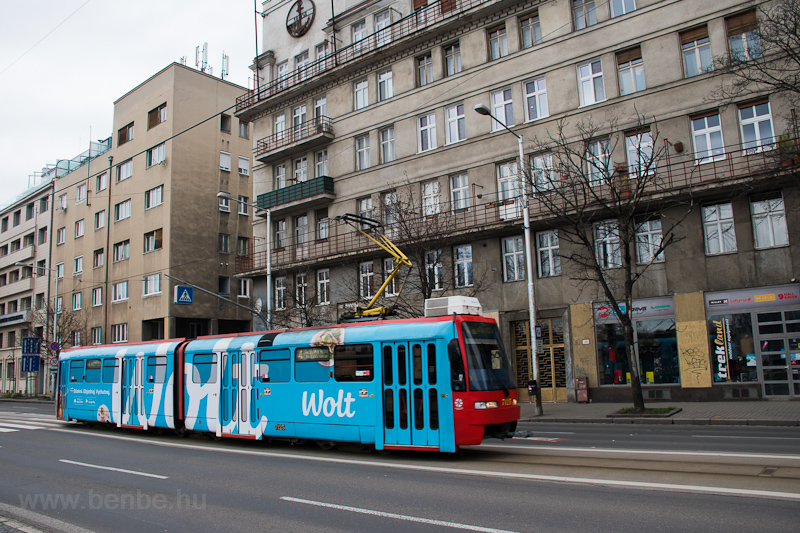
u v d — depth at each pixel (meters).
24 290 57.88
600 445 11.88
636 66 23.11
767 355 19.52
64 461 12.22
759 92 19.95
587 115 23.78
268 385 13.72
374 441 11.55
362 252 29.42
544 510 6.69
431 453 11.69
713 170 20.86
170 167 41.59
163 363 16.75
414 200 28.64
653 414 17.08
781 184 19.50
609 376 22.59
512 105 26.05
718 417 15.81
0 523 7.17
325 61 33.94
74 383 20.16
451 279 26.64
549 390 24.23
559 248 24.19
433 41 28.95
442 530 6.12
